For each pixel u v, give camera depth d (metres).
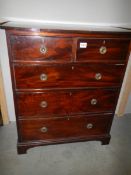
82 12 1.59
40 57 1.17
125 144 1.79
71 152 1.65
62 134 1.59
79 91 1.38
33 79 1.25
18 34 1.07
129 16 1.71
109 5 1.61
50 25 1.39
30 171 1.44
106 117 1.58
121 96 2.12
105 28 1.41
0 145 1.67
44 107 1.39
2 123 1.95
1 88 1.73
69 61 1.22
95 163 1.55
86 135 1.65
